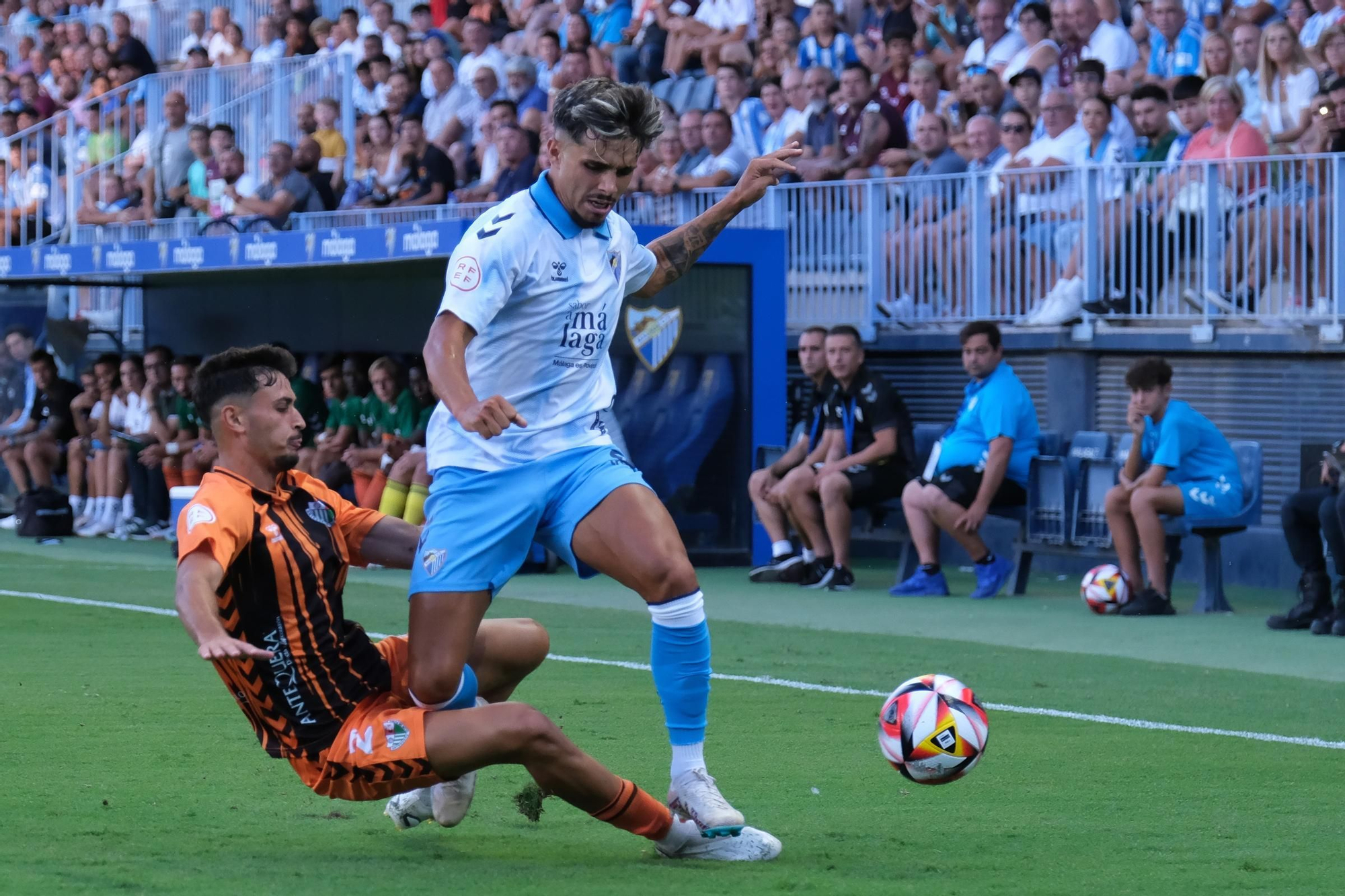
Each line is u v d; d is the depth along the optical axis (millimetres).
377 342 37688
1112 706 16609
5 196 49219
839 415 28703
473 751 9570
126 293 43719
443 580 10297
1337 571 22266
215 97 46250
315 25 52062
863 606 25922
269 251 33562
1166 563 25016
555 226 10672
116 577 29266
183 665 18844
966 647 21234
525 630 11195
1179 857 10297
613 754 13758
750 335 32062
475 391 10844
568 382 10930
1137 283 30375
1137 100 31250
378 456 33000
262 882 9320
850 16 39625
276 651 9742
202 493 9609
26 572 30078
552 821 11414
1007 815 11609
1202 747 14383
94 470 38906
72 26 59250
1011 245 31828
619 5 44938
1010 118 32438
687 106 40750
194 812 11391
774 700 16875
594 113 10492
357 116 47344
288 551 9742
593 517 10570
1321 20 32750
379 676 10266
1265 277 28812
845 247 34281
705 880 9586
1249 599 26922
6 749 13641
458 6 49250
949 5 38344
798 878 9672
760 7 40812
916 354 33625
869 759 13719
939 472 27344
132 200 47406
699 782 10312
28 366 41750
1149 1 35656
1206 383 29656
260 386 9773
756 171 12070
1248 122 29875
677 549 10477
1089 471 26500
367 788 9844
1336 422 28031
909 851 10453
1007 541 31953
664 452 31594
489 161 39844
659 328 31422
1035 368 31750
